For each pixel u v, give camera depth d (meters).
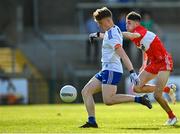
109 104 28.23
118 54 27.45
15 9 86.62
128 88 68.25
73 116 38.84
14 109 49.69
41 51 80.88
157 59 31.20
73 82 70.25
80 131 25.62
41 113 42.94
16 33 84.56
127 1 80.06
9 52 76.25
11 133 25.12
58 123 32.16
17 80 67.06
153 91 32.44
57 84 68.88
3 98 66.38
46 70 79.62
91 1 88.94
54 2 90.00
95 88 28.17
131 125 29.78
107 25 27.80
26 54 80.62
